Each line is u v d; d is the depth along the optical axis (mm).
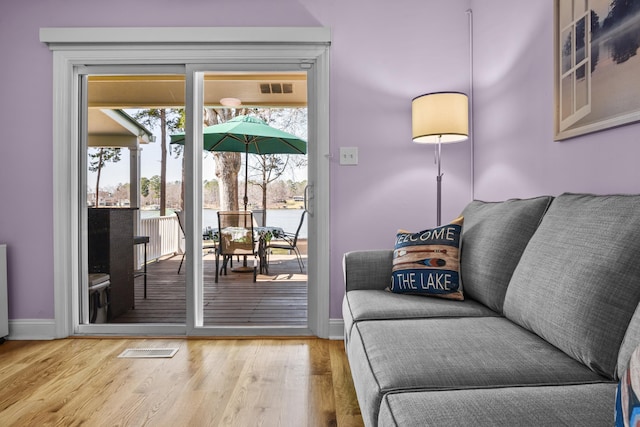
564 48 1751
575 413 807
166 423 1621
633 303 988
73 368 2176
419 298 1850
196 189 2758
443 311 1643
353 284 2111
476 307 1690
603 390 914
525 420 785
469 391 934
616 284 1012
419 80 2727
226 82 2912
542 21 1950
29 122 2688
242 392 1887
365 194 2727
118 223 2957
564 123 1756
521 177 2158
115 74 2770
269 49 2697
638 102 1348
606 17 1483
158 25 2693
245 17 2699
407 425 800
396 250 2045
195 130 2750
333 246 2723
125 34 2654
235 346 2527
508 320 1504
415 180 2738
